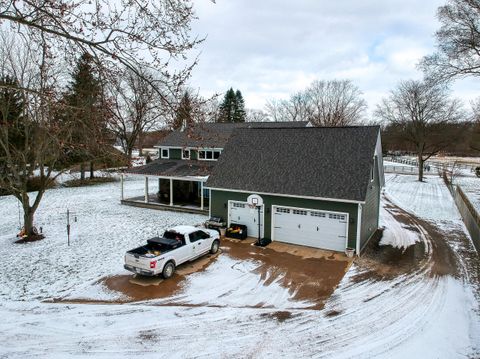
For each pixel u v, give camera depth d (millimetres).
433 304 11445
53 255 15383
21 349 8672
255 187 18141
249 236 18875
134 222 21484
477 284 13094
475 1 22094
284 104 70875
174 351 8766
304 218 17266
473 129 41281
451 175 45219
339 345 9117
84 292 11930
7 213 23641
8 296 11492
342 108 63781
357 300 11672
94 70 7391
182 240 14320
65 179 39219
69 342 9039
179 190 28703
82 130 9055
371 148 17375
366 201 16469
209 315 10578
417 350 8945
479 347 9094
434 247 17547
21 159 18219
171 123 7637
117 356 8516
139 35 6695
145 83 8070
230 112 72562
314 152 18562
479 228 16719
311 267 14539
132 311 10727
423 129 41219
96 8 6527
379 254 16344
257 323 10156
